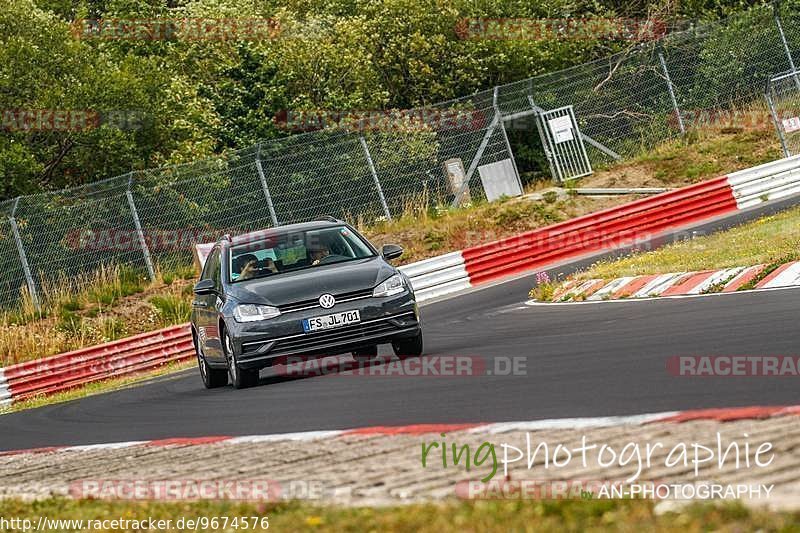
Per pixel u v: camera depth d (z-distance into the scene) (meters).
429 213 83.75
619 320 37.97
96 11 110.12
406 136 85.25
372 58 102.06
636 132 94.00
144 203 77.69
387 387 30.09
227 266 38.34
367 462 19.83
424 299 66.56
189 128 86.75
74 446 30.92
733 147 91.12
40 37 84.62
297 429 25.53
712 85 96.56
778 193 77.69
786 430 16.91
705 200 74.50
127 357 63.62
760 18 98.44
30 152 83.25
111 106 84.31
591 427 19.67
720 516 12.91
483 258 68.69
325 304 35.00
